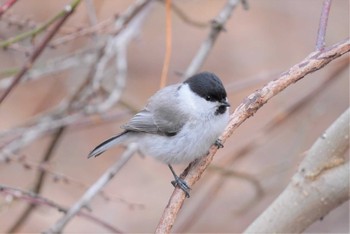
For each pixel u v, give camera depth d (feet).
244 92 49.70
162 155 23.90
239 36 53.06
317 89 32.76
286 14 52.08
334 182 16.24
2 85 31.89
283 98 43.11
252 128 46.44
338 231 39.50
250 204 33.83
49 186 44.93
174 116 22.89
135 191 45.50
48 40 22.84
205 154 21.71
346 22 47.14
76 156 47.57
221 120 21.84
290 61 50.78
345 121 16.25
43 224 42.80
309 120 33.19
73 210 24.63
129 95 51.55
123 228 43.04
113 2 47.57
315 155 16.55
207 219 42.29
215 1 52.49
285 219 16.58
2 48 25.02
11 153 27.68
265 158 42.14
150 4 33.24
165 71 27.45
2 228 39.37
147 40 54.49
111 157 48.57
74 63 32.96
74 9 22.54
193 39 54.85
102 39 32.27
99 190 25.30
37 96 49.39
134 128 24.39
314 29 51.31
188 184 19.16
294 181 16.70
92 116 33.04
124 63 32.09
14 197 24.11
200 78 22.84
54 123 30.81
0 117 47.50
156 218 43.80
